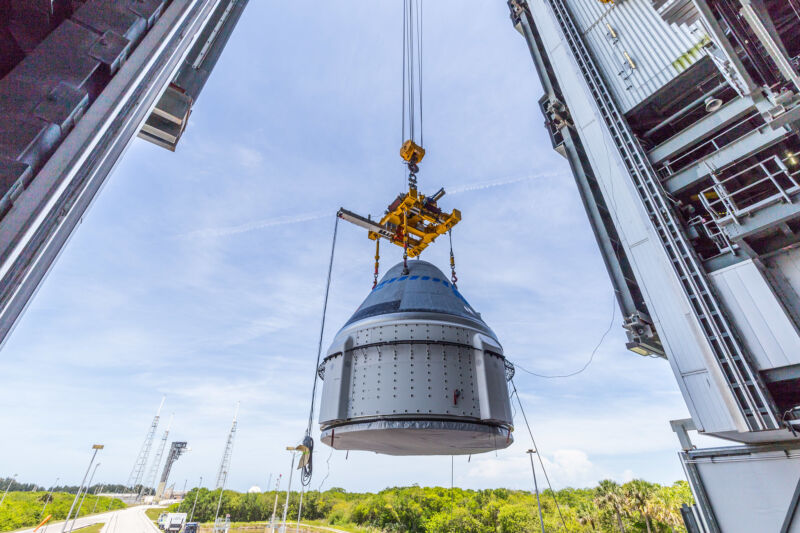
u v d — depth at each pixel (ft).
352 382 28.86
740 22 31.30
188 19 8.83
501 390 29.17
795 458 36.60
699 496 41.45
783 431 34.55
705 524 40.06
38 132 4.61
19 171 4.21
